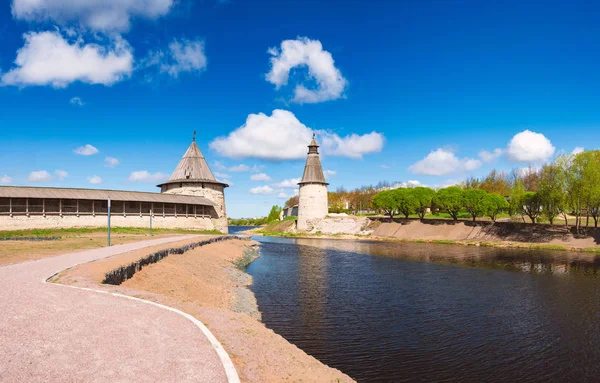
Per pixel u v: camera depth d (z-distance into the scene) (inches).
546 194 1899.6
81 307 377.7
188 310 409.1
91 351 264.8
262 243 2445.9
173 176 2375.7
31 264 656.4
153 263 824.9
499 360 471.8
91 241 1198.9
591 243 1681.8
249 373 267.7
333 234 3181.6
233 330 358.6
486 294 828.6
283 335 557.3
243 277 1041.5
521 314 668.7
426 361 467.2
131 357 258.5
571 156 1759.4
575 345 520.7
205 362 258.4
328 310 697.0
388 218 3218.5
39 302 386.9
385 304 743.7
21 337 283.4
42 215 1552.7
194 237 1569.9
